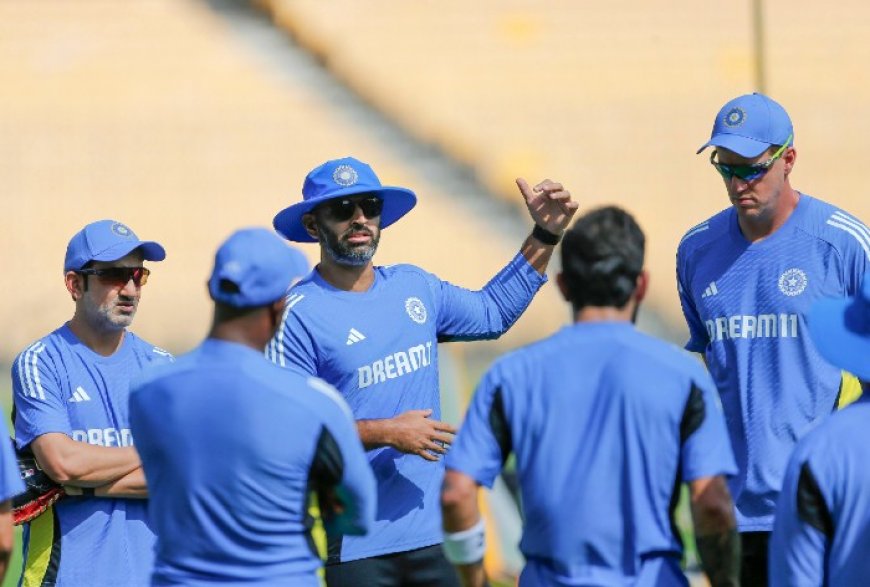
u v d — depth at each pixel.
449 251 73.12
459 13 83.75
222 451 14.20
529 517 14.59
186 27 81.88
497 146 78.50
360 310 20.16
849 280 19.33
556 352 14.52
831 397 19.44
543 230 21.17
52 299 69.69
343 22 83.25
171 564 14.49
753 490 19.55
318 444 14.34
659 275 71.44
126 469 19.17
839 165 79.00
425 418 19.52
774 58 81.75
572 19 83.25
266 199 74.69
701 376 14.33
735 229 19.97
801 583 13.55
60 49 79.75
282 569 14.33
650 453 14.12
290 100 78.88
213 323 14.77
